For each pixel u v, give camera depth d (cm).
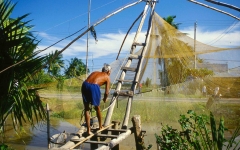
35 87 672
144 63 1041
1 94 573
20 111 584
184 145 531
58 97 991
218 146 489
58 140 720
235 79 977
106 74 650
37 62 592
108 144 545
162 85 1030
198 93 990
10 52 582
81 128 649
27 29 651
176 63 1055
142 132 665
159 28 1045
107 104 1035
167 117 928
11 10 597
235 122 827
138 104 983
